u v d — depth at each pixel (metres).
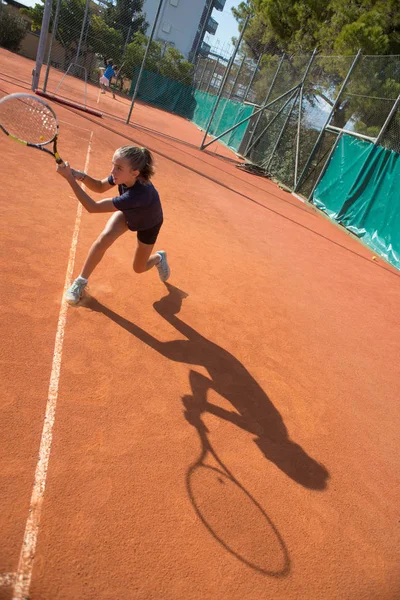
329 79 12.62
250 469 2.53
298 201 12.57
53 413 2.40
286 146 14.66
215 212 7.76
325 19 16.38
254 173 15.11
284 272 5.88
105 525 1.95
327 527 2.34
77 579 1.73
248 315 4.30
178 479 2.30
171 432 2.58
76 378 2.70
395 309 5.95
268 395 3.22
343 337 4.57
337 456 2.88
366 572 2.17
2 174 5.43
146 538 1.96
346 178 10.87
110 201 2.97
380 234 9.26
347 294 5.90
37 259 3.78
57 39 22.34
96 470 2.18
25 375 2.58
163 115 25.41
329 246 8.37
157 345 3.29
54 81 19.17
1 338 2.77
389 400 3.73
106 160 8.15
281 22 18.48
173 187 8.55
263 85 17.25
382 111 10.22
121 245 4.67
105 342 3.11
